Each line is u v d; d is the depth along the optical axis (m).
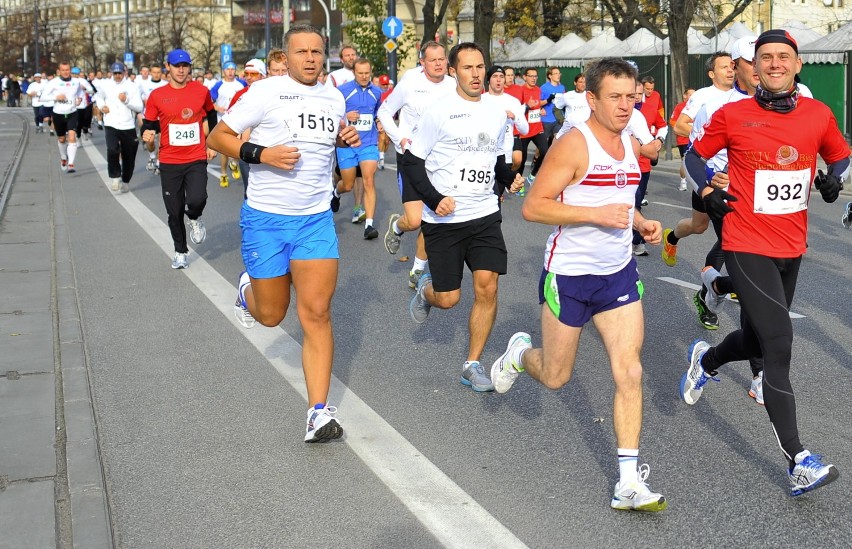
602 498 4.43
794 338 7.12
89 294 8.83
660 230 4.47
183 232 9.98
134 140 16.53
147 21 91.69
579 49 31.83
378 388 6.09
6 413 5.56
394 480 4.65
